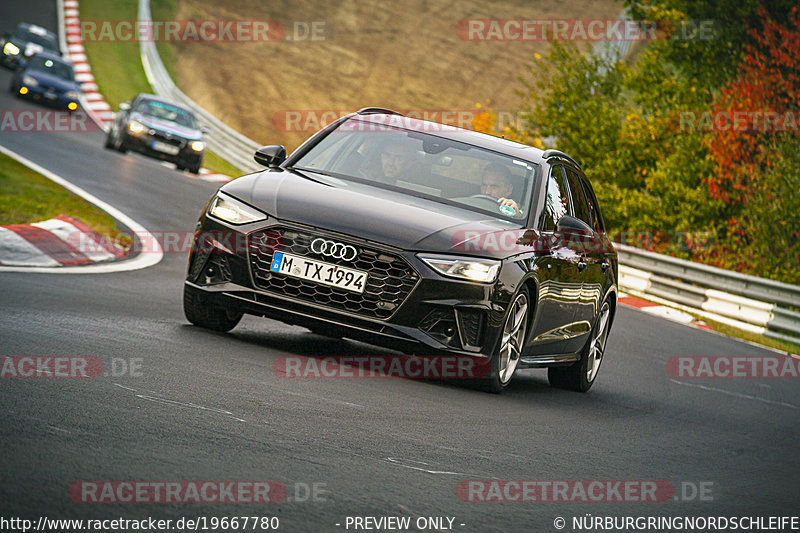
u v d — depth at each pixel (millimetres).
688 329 48406
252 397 16688
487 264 20672
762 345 47062
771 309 52906
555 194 24844
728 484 17391
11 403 13719
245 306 21031
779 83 84375
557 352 25031
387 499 12500
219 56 142750
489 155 24484
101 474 11422
